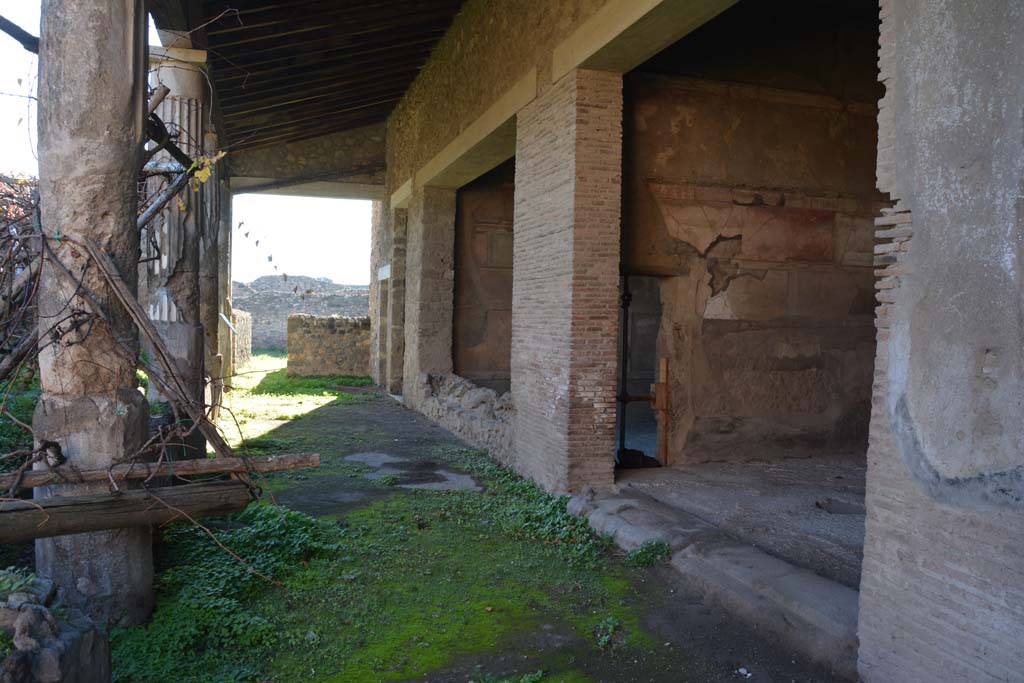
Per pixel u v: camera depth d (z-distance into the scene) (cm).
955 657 311
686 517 609
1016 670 287
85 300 398
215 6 849
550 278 738
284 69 1112
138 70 413
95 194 401
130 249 416
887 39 347
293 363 1880
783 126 831
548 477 740
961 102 307
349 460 912
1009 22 287
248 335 2319
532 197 788
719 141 809
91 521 359
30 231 424
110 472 374
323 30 1029
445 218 1291
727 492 693
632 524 596
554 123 729
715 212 810
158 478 458
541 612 464
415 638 423
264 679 371
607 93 691
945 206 315
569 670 393
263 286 3161
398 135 1495
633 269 787
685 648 419
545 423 750
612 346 704
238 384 1688
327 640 417
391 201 1551
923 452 327
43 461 377
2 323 408
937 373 320
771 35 824
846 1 841
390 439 1065
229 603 439
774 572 479
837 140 852
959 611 310
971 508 305
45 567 402
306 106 1394
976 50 300
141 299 1092
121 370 410
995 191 294
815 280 851
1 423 632
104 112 401
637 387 1520
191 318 716
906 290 336
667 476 755
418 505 698
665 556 543
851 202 859
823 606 424
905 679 335
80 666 275
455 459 921
